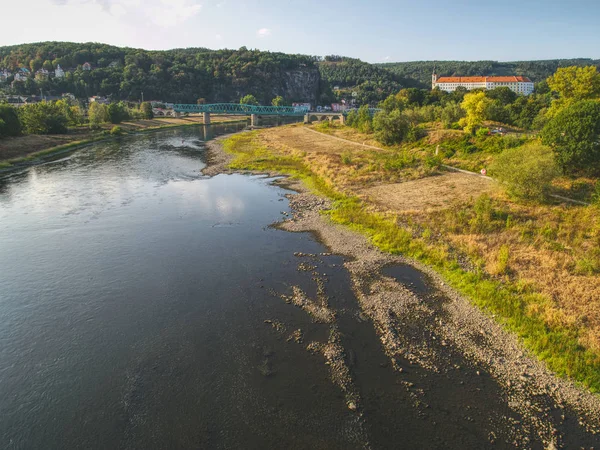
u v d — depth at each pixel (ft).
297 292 76.07
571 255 83.92
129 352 59.88
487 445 45.06
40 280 80.43
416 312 69.72
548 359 56.95
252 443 45.32
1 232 105.81
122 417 48.65
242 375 55.36
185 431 46.78
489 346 60.80
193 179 169.78
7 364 57.21
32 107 292.40
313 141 274.57
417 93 369.09
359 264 87.35
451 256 87.61
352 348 60.75
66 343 61.77
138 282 80.02
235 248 96.22
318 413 49.21
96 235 104.22
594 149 123.03
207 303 72.74
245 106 615.57
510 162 118.62
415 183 146.72
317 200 135.03
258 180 167.32
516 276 77.82
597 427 47.14
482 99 192.75
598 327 61.41
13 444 44.98
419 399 51.26
